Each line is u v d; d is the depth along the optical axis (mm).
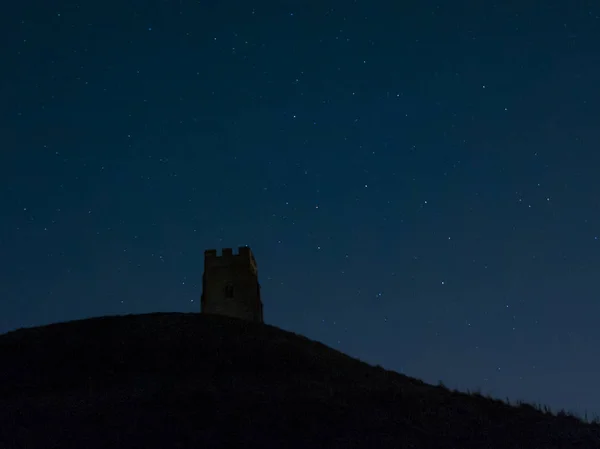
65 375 43062
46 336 51438
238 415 34969
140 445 30984
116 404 36531
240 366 45438
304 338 55969
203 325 55312
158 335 51875
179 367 44875
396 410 36500
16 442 30406
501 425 34875
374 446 31406
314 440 32188
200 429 33156
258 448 31141
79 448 30297
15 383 41438
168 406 36250
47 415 34656
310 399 37656
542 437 32719
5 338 51094
